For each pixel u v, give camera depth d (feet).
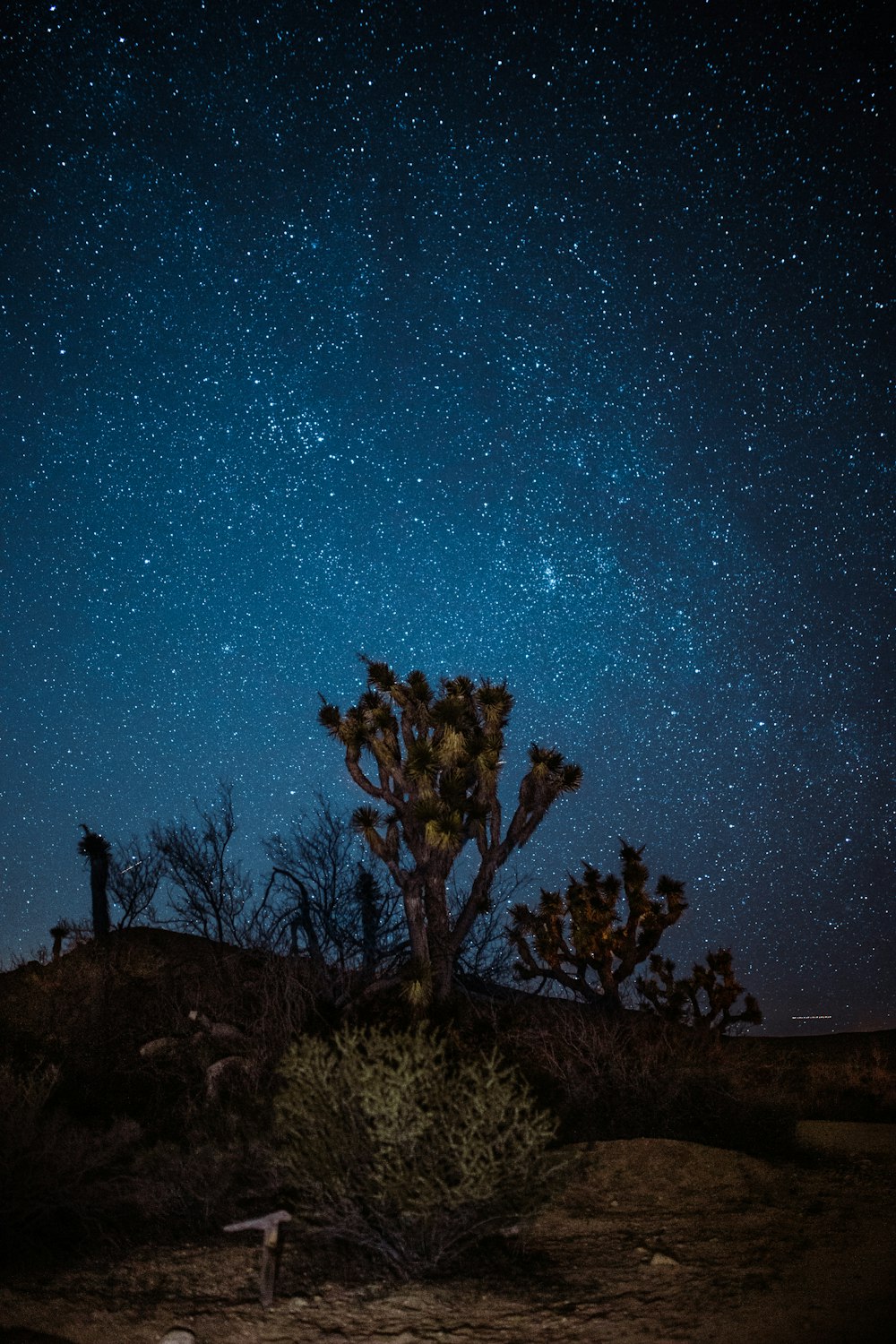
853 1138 33.04
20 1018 43.47
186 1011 41.52
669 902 51.62
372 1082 20.49
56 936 58.95
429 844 42.11
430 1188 19.33
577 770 44.52
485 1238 21.07
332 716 44.16
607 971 49.67
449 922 44.14
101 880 58.80
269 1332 16.58
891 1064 52.70
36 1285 18.60
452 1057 34.01
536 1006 43.65
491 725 45.57
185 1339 16.05
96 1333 16.47
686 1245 21.30
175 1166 24.14
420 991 38.88
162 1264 19.83
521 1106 20.51
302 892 46.96
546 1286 18.93
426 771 43.14
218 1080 34.50
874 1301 17.46
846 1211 23.86
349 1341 16.20
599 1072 36.58
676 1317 17.03
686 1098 35.83
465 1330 16.69
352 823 43.09
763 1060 51.80
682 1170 27.17
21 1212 20.95
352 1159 20.53
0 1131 22.24
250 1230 21.95
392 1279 19.22
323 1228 20.52
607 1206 24.68
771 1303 17.52
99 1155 23.65
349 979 42.57
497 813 44.78
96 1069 38.01
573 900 50.31
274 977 40.45
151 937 58.59
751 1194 25.46
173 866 48.42
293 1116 21.54
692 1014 50.57
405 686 45.83
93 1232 21.52
